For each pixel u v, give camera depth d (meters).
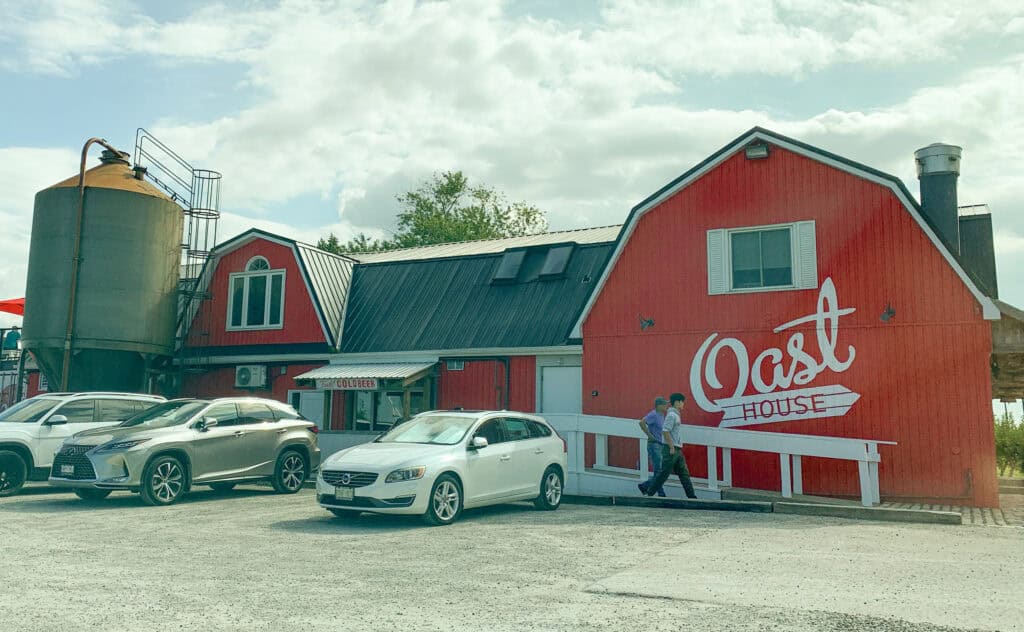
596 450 17.48
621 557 8.55
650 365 17.95
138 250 22.52
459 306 21.94
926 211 17.61
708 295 17.55
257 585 7.10
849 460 15.71
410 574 7.61
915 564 8.18
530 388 20.27
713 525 11.20
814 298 16.47
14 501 13.83
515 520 11.75
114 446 13.26
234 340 24.14
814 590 6.94
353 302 23.92
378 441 12.61
